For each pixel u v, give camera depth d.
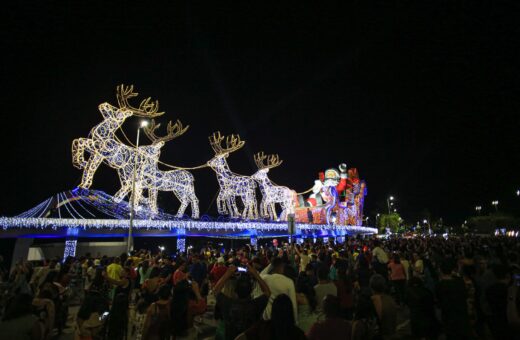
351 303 7.28
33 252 27.64
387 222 96.31
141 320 7.16
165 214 30.05
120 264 12.27
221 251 20.41
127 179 26.62
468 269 8.02
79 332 5.66
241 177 38.06
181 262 11.87
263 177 44.41
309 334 4.45
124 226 26.94
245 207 38.78
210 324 10.88
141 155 27.09
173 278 9.70
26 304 4.95
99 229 29.44
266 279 5.83
